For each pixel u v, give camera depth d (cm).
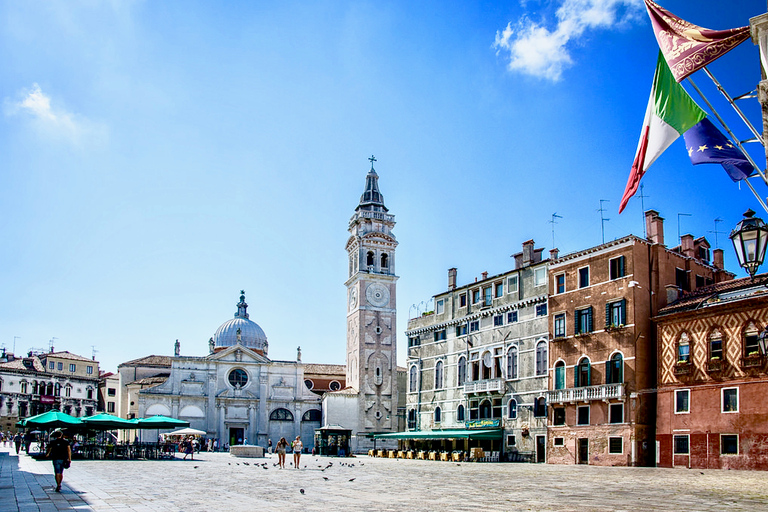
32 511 1936
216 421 9250
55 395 11181
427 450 7275
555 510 1922
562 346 5803
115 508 2000
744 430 4397
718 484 3017
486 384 6519
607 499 2278
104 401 12294
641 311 5250
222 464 4916
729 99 1527
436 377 7412
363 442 9125
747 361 4428
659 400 4978
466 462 5884
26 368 10862
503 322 6544
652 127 1781
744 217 1494
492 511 1898
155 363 10100
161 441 8231
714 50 1553
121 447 5628
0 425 10288
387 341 9581
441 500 2236
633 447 5028
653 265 5416
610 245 5469
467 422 6775
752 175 1567
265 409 9488
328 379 10519
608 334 5388
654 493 2523
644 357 5200
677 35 1636
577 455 5478
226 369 9469
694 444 4684
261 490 2631
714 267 5881
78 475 3453
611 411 5272
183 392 9206
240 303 11088
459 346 7094
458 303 7231
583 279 5728
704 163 1756
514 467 4881
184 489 2664
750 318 4478
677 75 1599
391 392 9438
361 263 9681
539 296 6122
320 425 9719
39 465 4291
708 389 4653
